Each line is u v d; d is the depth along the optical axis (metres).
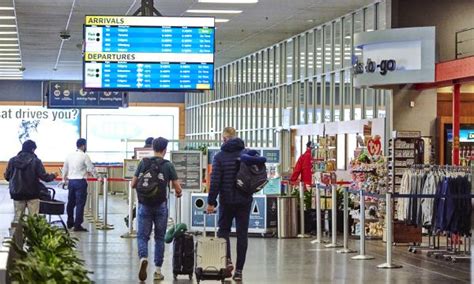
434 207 14.95
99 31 14.84
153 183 11.52
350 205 18.62
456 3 20.89
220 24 25.12
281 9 22.22
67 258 7.48
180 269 11.87
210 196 11.73
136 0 20.77
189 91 15.04
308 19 24.05
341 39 23.67
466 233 14.53
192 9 22.23
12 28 26.50
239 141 11.80
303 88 27.00
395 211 17.50
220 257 11.45
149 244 16.22
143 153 19.92
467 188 14.35
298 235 18.42
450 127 20.86
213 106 39.88
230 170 11.70
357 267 13.48
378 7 21.28
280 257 14.62
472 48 20.88
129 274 12.22
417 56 19.31
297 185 19.45
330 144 22.05
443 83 19.59
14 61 36.72
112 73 14.84
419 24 20.80
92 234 18.23
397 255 15.37
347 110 23.31
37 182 15.06
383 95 21.23
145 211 11.66
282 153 28.91
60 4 21.62
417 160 18.34
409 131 19.45
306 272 12.75
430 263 14.23
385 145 20.83
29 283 6.33
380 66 19.78
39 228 8.45
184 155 16.45
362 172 18.09
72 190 18.95
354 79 20.56
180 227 11.97
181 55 14.98
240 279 11.80
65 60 36.09
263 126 31.38
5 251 6.19
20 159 14.95
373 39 19.91
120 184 35.66
